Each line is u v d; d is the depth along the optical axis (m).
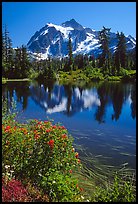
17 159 5.39
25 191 4.59
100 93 37.94
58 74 83.44
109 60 78.50
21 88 46.38
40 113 21.02
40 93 39.06
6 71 75.94
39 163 5.30
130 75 67.69
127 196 4.63
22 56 80.12
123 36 76.62
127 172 8.01
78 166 6.96
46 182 4.95
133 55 78.00
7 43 77.69
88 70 80.06
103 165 8.68
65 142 5.48
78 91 42.31
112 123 17.41
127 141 12.77
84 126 16.33
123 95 34.25
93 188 6.14
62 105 26.77
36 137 5.48
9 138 5.44
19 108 23.05
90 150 10.92
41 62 101.12
